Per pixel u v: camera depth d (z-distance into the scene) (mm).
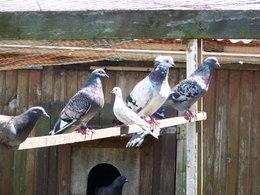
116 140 7066
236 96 7250
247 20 3697
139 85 5102
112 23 3605
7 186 7184
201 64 5301
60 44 5375
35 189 7164
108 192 7492
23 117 3490
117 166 7324
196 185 5176
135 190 7309
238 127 7250
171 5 4414
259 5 4461
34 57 6164
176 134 7184
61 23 3553
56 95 7160
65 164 7176
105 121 7082
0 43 5359
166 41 6184
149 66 7105
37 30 3535
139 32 3631
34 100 7164
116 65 7141
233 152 7238
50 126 7066
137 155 7297
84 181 7281
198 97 5719
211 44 6582
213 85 7238
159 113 6645
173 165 7184
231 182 7227
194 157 5223
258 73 7262
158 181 7211
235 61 6453
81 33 3576
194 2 4738
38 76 7172
